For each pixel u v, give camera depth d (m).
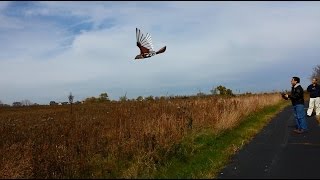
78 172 11.23
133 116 16.75
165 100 23.44
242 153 13.12
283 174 10.55
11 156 12.81
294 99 17.64
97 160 11.81
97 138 13.67
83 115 20.27
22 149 13.27
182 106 19.48
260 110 27.25
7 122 18.91
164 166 11.27
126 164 11.47
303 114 17.56
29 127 16.84
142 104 21.06
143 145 12.48
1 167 12.22
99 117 18.30
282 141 15.29
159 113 17.55
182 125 15.30
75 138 13.66
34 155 12.65
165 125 14.41
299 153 13.06
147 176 10.19
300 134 17.00
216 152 12.82
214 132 15.46
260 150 13.58
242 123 19.38
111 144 12.91
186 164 11.46
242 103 24.14
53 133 14.94
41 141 14.16
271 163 11.72
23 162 12.12
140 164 11.02
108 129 14.71
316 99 23.36
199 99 24.50
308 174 10.52
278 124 20.67
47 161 11.90
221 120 16.78
